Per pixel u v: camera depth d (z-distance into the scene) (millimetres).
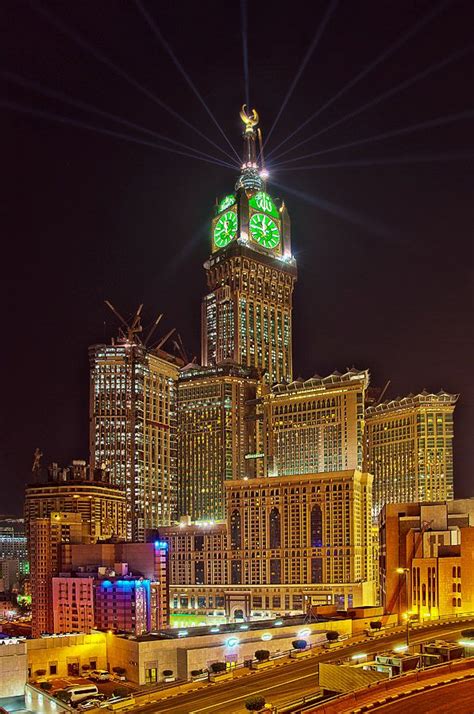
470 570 187500
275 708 84500
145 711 97312
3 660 176500
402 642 131375
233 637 182500
